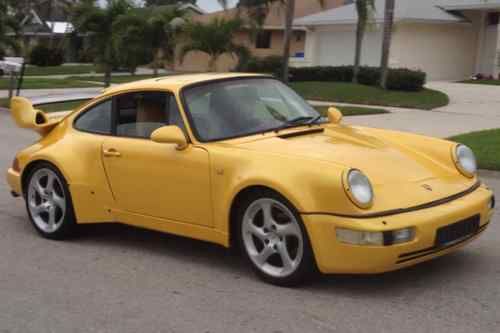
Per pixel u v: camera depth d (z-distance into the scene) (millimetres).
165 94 6062
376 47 34406
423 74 26062
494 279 5473
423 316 4746
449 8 34812
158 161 5910
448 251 5219
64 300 5242
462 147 5910
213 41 28719
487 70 35969
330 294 5168
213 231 5641
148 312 4961
